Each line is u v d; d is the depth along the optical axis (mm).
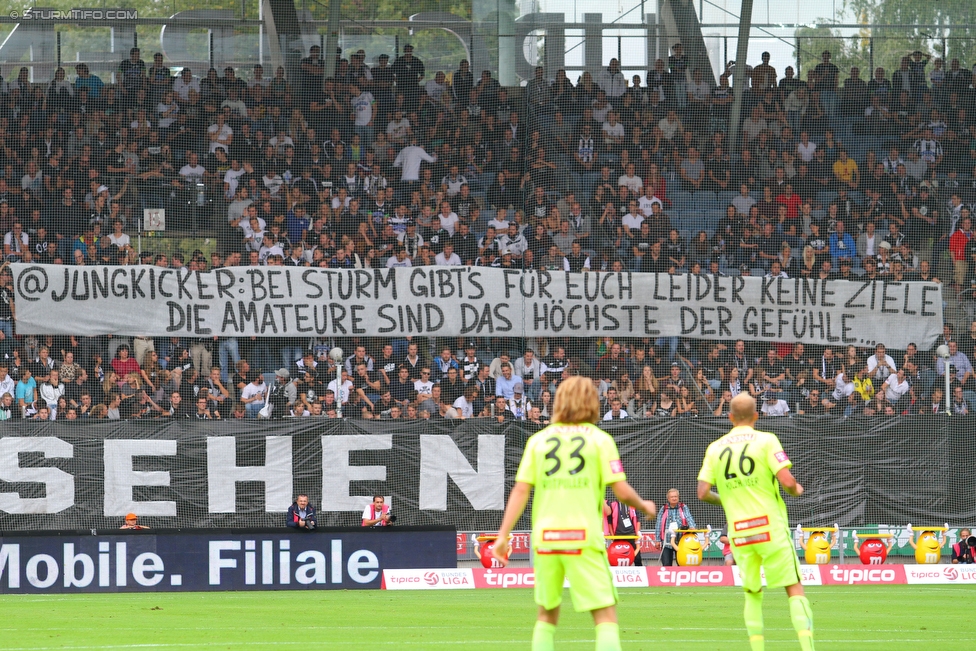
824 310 45656
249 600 32031
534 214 46344
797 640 22297
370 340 45188
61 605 30484
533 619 26406
